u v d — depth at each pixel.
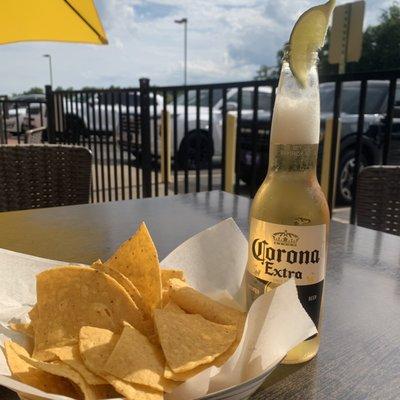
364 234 1.30
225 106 3.45
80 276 0.56
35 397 0.42
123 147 5.08
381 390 0.57
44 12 2.21
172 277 0.67
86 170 2.13
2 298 0.66
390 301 0.85
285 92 0.58
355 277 0.97
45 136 6.10
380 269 1.02
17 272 0.69
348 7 2.82
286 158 0.58
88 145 5.11
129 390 0.43
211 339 0.51
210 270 0.74
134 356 0.46
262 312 0.51
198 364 0.47
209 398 0.43
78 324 0.55
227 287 0.73
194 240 0.77
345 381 0.59
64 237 1.24
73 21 2.26
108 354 0.47
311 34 0.54
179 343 0.49
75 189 2.14
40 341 0.53
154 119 4.43
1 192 2.03
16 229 1.32
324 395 0.56
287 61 0.56
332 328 0.74
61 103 5.48
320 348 0.67
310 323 0.52
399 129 4.38
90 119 5.03
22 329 0.57
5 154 2.03
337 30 2.92
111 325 0.54
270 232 0.58
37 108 6.40
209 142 3.70
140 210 1.55
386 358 0.65
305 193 0.58
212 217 1.46
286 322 0.51
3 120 6.32
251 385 0.46
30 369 0.47
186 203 1.66
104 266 0.59
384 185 1.67
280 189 0.58
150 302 0.59
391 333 0.72
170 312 0.55
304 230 0.57
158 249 1.14
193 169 6.95
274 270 0.59
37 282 0.57
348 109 4.62
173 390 0.45
